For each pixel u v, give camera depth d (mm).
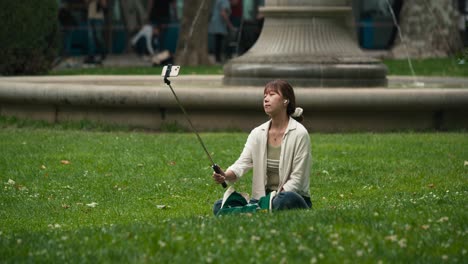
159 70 47156
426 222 12812
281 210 13570
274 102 13805
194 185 18969
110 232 12328
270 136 13984
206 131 26828
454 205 14539
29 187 18672
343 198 17641
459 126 27359
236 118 26734
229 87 27828
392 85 32656
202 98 26344
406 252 11250
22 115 28672
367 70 29109
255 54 29750
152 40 59281
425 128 27125
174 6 64688
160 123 26984
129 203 17203
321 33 29547
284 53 29266
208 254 10906
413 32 57344
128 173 20203
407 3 57406
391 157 22297
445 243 11672
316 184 19062
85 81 33312
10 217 15961
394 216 13234
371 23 67125
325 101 26141
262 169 13938
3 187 18562
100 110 27469
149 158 21984
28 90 27828
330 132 26656
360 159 21984
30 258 11133
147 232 12180
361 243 11547
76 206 16875
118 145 23938
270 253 11016
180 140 24875
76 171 20422
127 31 62125
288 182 13852
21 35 38062
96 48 57969
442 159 22047
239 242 11352
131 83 33250
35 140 24953
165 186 18781
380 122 26875
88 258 11008
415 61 52625
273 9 29781
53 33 39406
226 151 23109
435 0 57125
